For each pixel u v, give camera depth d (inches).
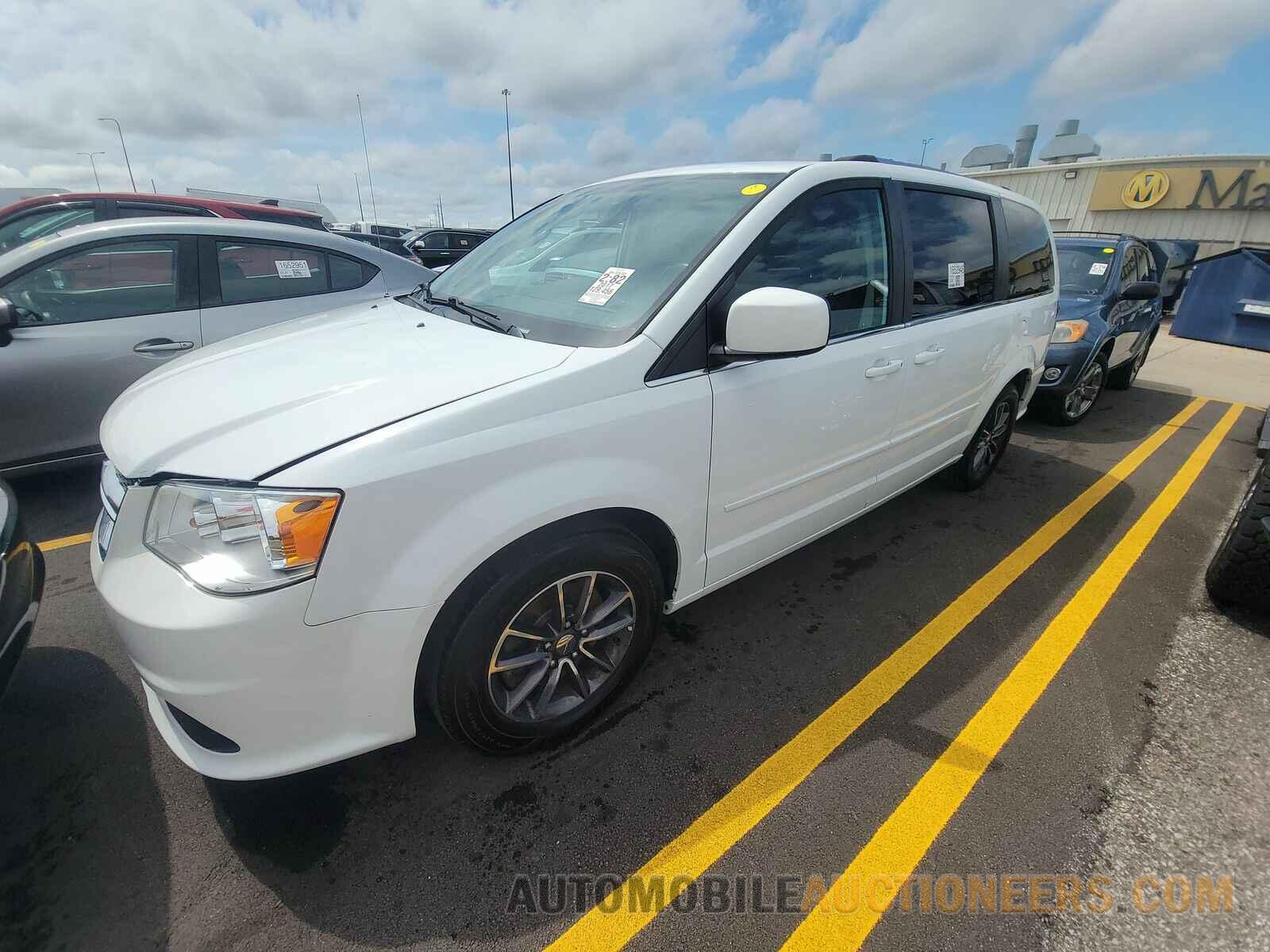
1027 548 131.0
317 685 56.7
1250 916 59.9
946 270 114.7
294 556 53.0
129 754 76.1
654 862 64.6
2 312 120.0
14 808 68.9
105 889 60.8
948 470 162.6
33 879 61.5
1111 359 230.7
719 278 75.9
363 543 54.7
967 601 111.5
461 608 63.8
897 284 102.5
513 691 72.5
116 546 59.1
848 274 93.8
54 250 130.6
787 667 93.3
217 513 54.0
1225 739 81.6
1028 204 147.6
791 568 121.1
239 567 53.8
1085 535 138.0
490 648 66.1
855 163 96.2
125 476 59.4
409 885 61.9
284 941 57.0
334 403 61.0
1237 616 108.4
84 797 70.3
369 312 98.8
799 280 85.7
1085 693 89.2
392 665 59.1
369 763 75.4
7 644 67.7
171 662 53.7
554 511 64.0
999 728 82.4
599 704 81.6
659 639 99.1
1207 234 706.2
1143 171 732.7
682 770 75.3
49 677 88.4
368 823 68.0
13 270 126.8
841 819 69.4
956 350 117.0
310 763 59.4
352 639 56.6
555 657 73.9
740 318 69.3
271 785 72.2
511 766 75.4
